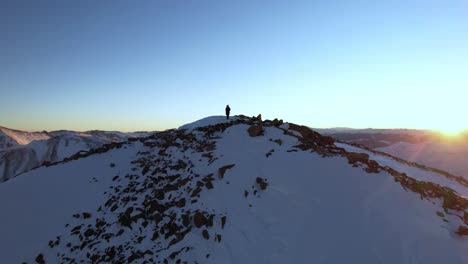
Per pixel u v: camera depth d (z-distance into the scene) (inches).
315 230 600.7
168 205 740.0
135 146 1192.8
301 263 540.1
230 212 672.4
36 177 1074.1
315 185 729.0
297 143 938.1
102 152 1197.1
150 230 685.9
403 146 3971.5
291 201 680.4
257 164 832.3
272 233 607.2
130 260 613.0
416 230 586.9
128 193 847.7
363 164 816.3
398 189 707.4
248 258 563.5
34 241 748.6
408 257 532.1
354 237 575.8
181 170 892.0
